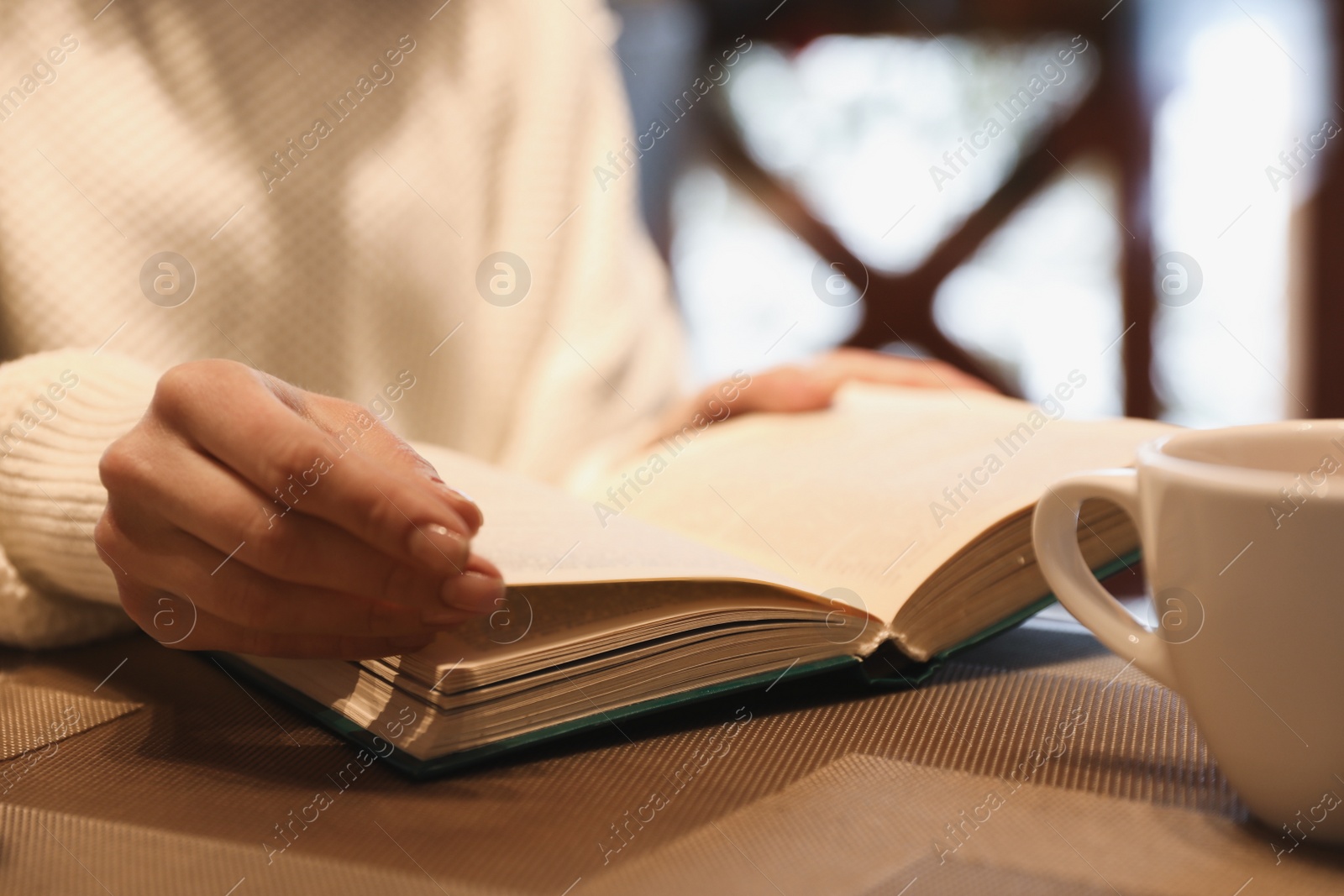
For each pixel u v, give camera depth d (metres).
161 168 0.77
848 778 0.33
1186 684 0.30
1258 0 1.88
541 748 0.36
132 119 0.77
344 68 0.87
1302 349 1.96
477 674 0.34
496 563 0.39
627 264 1.03
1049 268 2.04
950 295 2.08
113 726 0.39
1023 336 2.07
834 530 0.49
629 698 0.37
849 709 0.40
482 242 0.96
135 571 0.35
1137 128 1.95
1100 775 0.33
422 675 0.35
